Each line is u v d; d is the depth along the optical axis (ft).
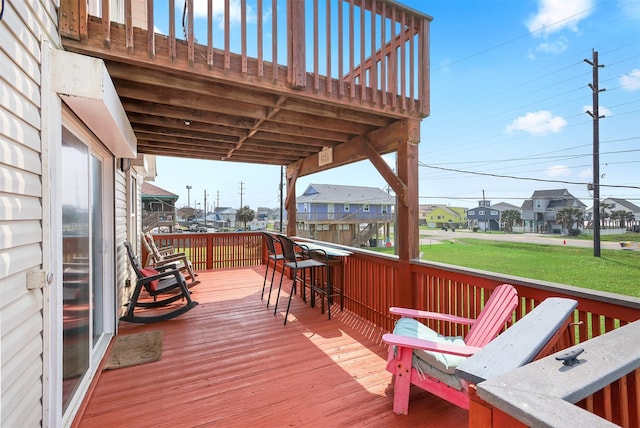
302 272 15.93
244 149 16.33
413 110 10.43
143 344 9.71
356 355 9.12
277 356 9.01
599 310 5.61
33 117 4.48
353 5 9.27
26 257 4.25
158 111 9.99
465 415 6.37
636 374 2.94
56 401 5.16
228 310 13.33
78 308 7.04
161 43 6.86
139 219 21.52
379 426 6.01
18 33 4.02
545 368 2.57
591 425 1.86
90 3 7.84
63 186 6.12
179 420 6.14
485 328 6.44
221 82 7.78
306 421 6.14
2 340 3.60
